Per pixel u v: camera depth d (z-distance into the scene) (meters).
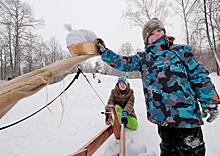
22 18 31.23
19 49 31.95
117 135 3.83
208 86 2.08
